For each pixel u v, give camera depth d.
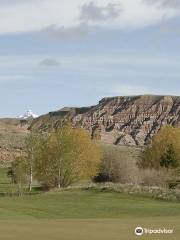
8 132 179.00
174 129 116.38
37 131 99.44
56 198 69.06
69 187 80.44
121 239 25.59
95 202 65.56
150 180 93.81
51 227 30.42
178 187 89.81
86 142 95.19
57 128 96.62
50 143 94.31
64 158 93.38
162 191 72.75
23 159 95.88
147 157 114.88
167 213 57.03
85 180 99.56
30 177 94.69
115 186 77.06
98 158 95.94
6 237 25.81
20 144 160.62
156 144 114.69
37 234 27.03
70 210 58.94
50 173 93.94
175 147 112.31
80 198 69.19
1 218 47.16
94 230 28.97
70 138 94.19
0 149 153.88
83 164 94.69
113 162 100.88
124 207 61.84
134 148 176.75
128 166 100.62
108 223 33.44
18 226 31.02
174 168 107.94
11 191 90.62
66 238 25.61
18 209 57.66
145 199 69.31
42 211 57.41
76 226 31.16
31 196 72.81
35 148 95.19
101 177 101.19
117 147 171.62
